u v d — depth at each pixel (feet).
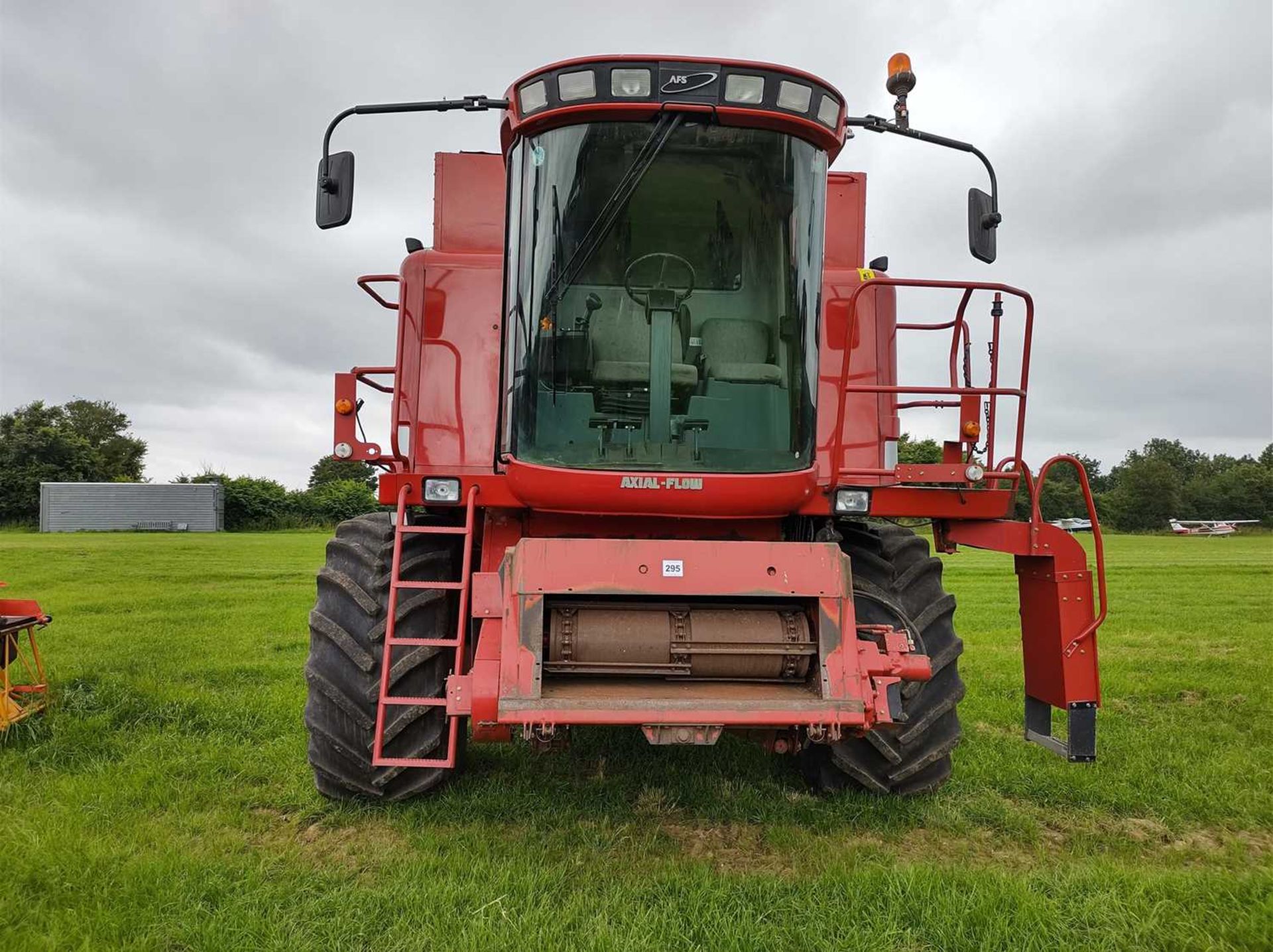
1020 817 14.33
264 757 17.06
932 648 14.46
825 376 15.75
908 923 10.30
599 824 13.75
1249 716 21.52
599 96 12.62
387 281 15.44
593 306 13.50
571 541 11.60
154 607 41.91
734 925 10.10
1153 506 280.31
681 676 11.94
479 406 15.19
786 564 11.67
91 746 17.62
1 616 19.61
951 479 13.51
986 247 15.31
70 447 205.36
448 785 14.96
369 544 14.75
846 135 14.11
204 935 9.81
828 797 14.89
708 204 13.51
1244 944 9.71
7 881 10.91
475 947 9.53
